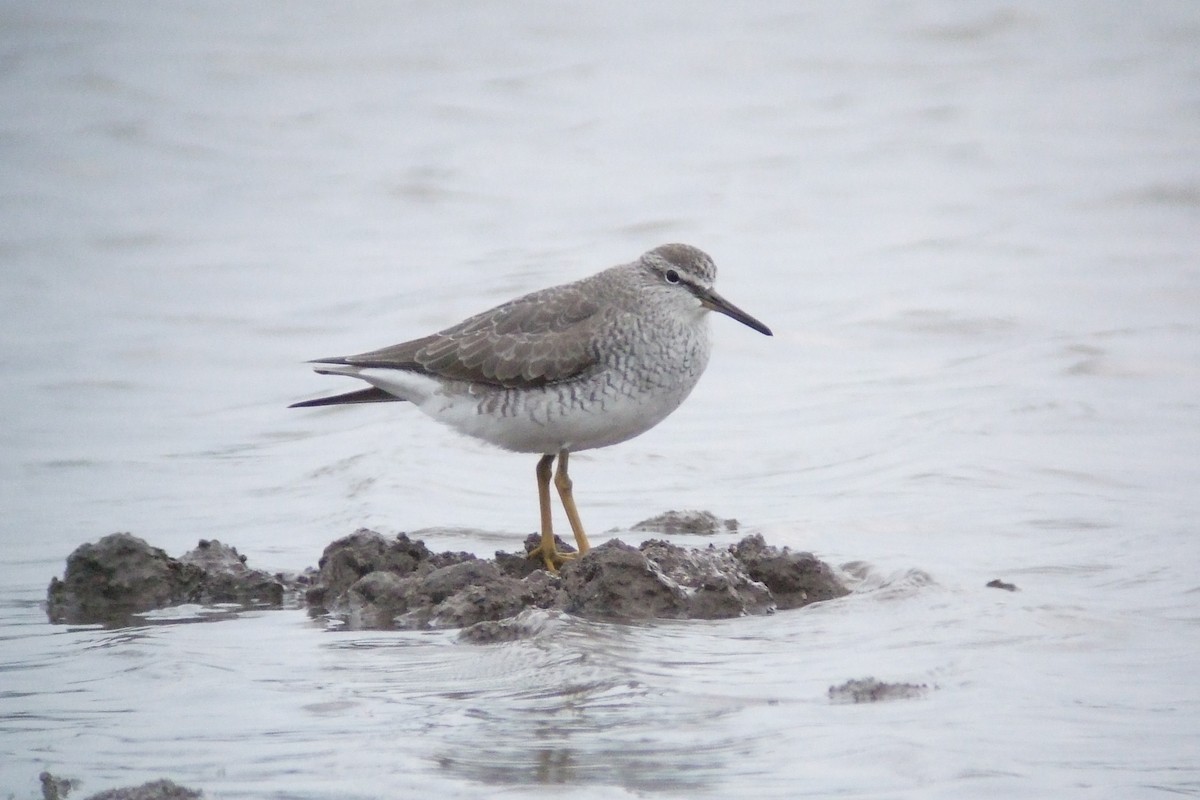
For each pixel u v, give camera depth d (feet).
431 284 86.79
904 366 67.46
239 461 58.59
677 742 27.63
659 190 108.06
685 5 166.61
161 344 78.38
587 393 40.22
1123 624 34.63
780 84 138.10
